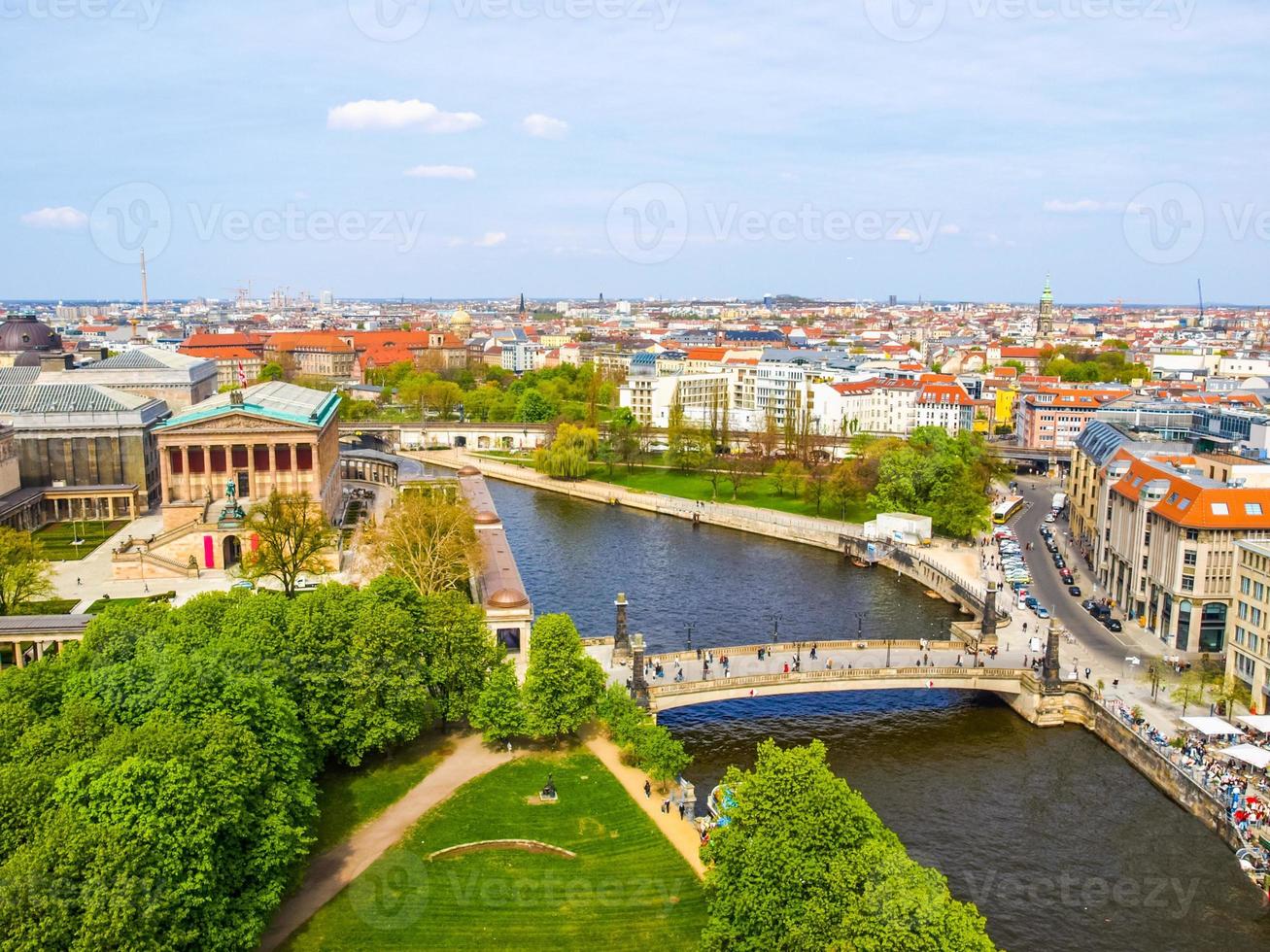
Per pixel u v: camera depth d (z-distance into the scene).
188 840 84.25
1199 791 132.25
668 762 124.69
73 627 157.75
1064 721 163.75
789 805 91.88
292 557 192.00
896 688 172.12
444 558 195.62
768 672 164.00
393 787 125.12
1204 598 182.50
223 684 105.94
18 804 84.81
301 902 101.94
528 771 130.00
